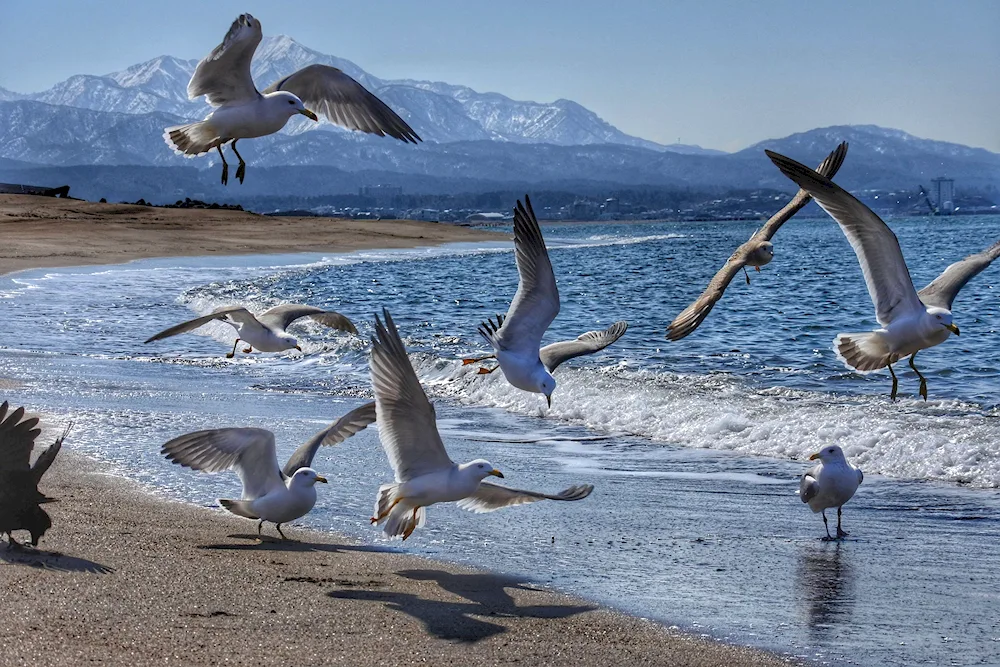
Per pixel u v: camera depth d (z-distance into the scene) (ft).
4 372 55.57
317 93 27.63
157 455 35.47
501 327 26.71
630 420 45.44
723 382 52.60
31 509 23.89
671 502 32.22
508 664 18.79
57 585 21.54
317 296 101.45
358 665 18.28
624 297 110.42
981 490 34.22
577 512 30.76
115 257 139.44
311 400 50.06
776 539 28.27
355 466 35.91
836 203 23.94
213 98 27.86
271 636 19.44
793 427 41.22
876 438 39.52
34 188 255.50
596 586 23.89
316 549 26.03
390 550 26.35
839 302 101.35
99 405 45.96
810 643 20.53
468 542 27.43
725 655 19.80
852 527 29.71
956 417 42.52
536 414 48.49
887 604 23.07
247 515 26.68
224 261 145.18
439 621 20.93
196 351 66.95
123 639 18.75
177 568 23.31
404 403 22.53
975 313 88.17
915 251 206.18
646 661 19.30
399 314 88.28
